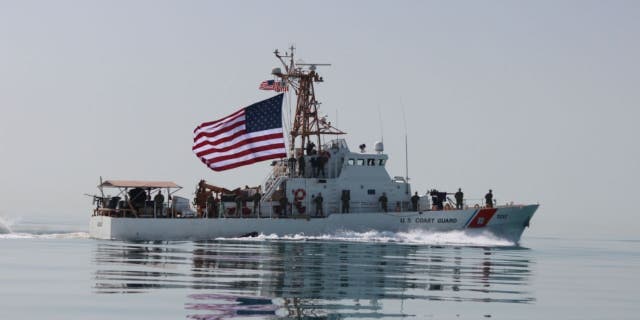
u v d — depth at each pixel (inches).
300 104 3681.1
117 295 1541.6
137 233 3284.9
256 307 1421.0
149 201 3410.4
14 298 1493.6
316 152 3585.1
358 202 3474.4
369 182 3499.0
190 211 3481.8
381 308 1453.0
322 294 1616.6
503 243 3474.4
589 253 3435.0
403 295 1635.1
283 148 3366.1
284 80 3688.5
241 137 3388.3
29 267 2076.8
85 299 1485.0
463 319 1363.2
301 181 3452.3
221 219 3346.5
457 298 1611.7
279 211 3422.7
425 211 3454.7
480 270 2242.9
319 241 3309.5
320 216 3415.4
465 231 3449.8
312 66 3678.6
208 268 2084.2
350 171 3484.3
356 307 1456.7
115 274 1915.6
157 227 3292.3
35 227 5369.1
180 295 1550.2
